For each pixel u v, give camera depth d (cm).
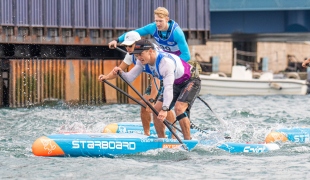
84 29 4622
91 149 2322
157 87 2500
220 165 2236
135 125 2866
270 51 9944
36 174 2077
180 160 2298
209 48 9419
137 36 2252
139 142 2361
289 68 8719
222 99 5041
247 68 5778
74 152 2311
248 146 2475
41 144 2303
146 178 2036
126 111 4038
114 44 2495
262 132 3011
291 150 2522
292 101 4919
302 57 10138
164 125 2447
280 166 2233
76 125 3156
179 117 2391
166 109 2269
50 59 4462
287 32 7731
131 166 2181
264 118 3703
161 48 2522
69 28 4541
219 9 7300
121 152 2342
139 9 4894
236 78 5650
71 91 4541
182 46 2462
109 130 2828
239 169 2180
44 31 4406
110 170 2128
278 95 5547
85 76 4603
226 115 3816
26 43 4338
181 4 5125
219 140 2520
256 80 5631
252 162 2298
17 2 4262
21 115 3694
